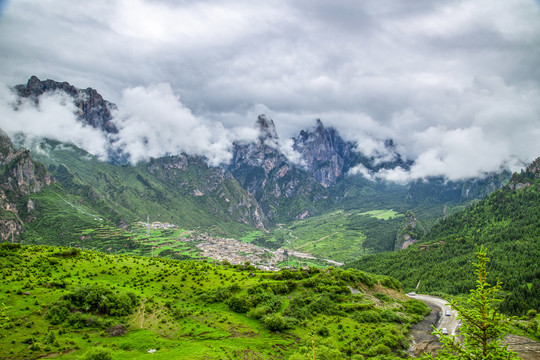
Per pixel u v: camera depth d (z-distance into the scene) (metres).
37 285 117.50
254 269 189.88
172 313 125.38
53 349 88.38
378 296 171.75
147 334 106.56
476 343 44.56
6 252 147.00
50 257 150.88
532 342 122.19
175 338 108.75
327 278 170.75
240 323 128.00
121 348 97.00
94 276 146.62
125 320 112.50
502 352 41.81
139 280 152.12
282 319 127.94
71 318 102.81
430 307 179.38
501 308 173.88
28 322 96.81
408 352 119.38
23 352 85.25
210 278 166.25
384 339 122.31
